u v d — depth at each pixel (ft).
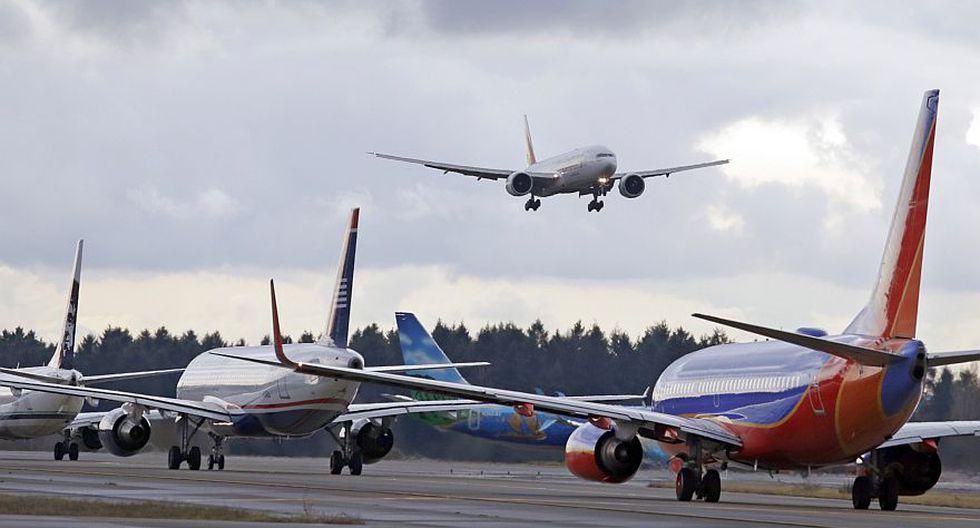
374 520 328.90
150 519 312.29
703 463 506.48
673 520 349.82
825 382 436.76
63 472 600.80
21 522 292.81
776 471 506.48
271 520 316.19
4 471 596.70
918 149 426.51
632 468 466.70
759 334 399.03
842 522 357.20
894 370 416.46
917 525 351.25
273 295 417.69
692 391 506.48
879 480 461.78
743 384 475.31
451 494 459.73
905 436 463.83
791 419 450.71
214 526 290.35
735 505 442.91
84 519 306.96
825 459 452.35
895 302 426.51
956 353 422.00
